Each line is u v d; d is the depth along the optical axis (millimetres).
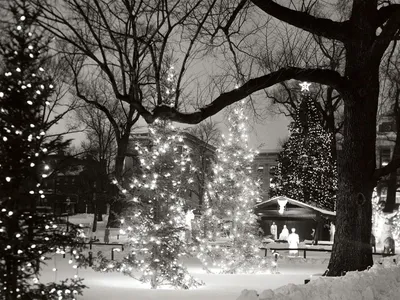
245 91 17375
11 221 10977
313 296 12141
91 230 49594
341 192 20234
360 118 20109
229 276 23797
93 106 45594
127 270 19219
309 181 53438
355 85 19922
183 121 15617
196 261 32281
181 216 19641
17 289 10969
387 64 24969
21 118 11109
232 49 17312
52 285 11492
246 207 26484
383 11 19875
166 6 14820
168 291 17406
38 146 11359
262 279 22359
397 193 78938
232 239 26141
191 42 15438
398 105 41094
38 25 12609
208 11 15117
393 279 15844
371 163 20141
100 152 55156
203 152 47750
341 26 19578
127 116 44938
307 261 32844
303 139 54125
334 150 54375
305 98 54094
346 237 19828
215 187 26656
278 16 18578
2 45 11180
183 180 20000
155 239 18922
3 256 10852
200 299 15359
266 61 18812
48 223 11336
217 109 16672
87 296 15711
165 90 19469
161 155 19625
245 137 27156
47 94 11398
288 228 54844
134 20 14391
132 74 14508
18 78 11078
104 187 51344
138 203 19469
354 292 12758
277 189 55750
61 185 53125
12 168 10961
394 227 48219
